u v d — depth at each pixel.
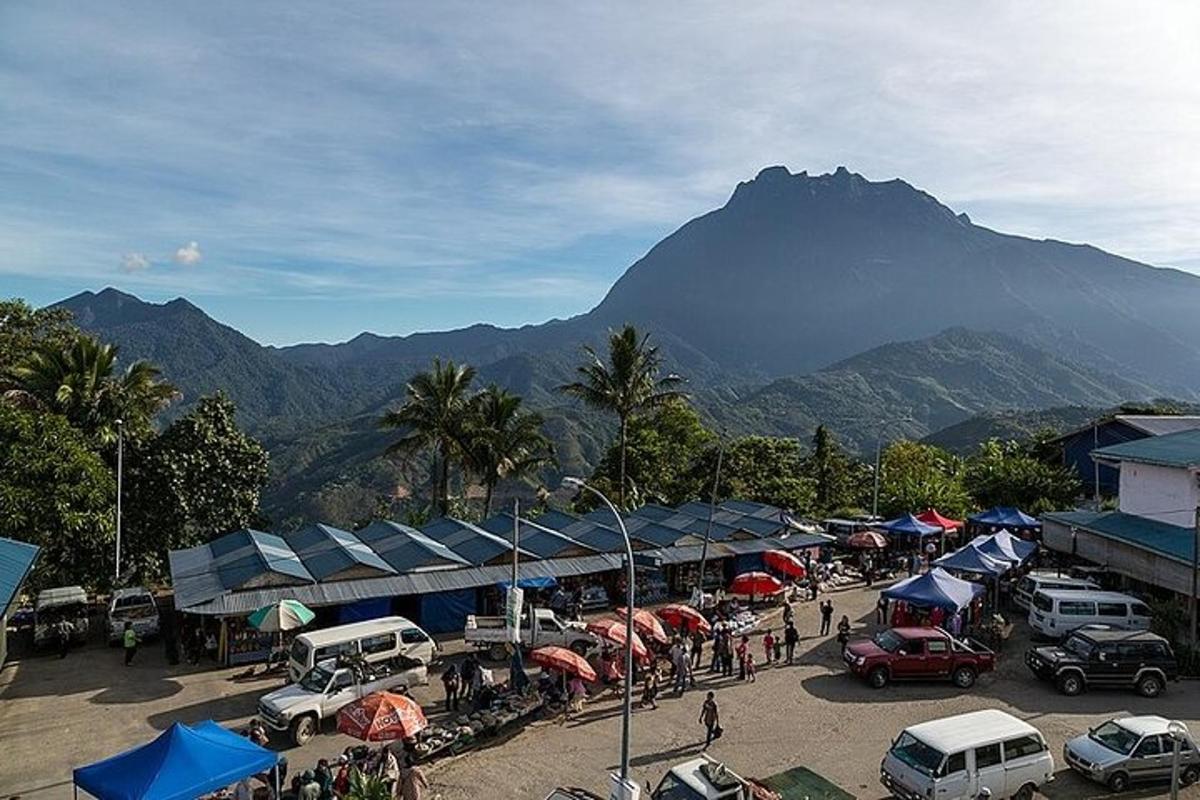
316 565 38.19
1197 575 36.03
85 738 26.88
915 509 66.75
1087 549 45.62
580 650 35.72
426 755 25.53
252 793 21.86
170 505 50.97
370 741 23.48
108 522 43.12
